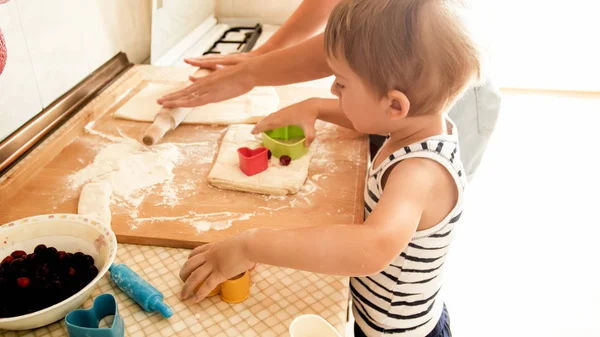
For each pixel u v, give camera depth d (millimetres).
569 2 2824
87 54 1272
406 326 833
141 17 1566
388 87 624
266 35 2006
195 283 660
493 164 2492
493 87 1307
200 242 779
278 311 663
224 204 882
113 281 700
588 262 1931
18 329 606
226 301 677
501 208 2205
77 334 571
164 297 682
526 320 1694
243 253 632
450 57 588
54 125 1082
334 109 1084
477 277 1863
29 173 945
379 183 728
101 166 986
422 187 639
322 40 1033
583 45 2945
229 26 2135
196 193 912
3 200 878
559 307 1744
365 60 614
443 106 647
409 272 759
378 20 594
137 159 1013
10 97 995
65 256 676
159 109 1227
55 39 1124
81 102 1189
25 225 708
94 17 1286
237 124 1164
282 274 728
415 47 583
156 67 1498
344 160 1027
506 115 2906
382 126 697
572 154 2580
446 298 1774
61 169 980
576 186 2354
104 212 833
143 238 787
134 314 653
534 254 1968
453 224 724
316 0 1256
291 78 1075
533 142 2668
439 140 682
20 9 996
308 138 1025
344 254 588
